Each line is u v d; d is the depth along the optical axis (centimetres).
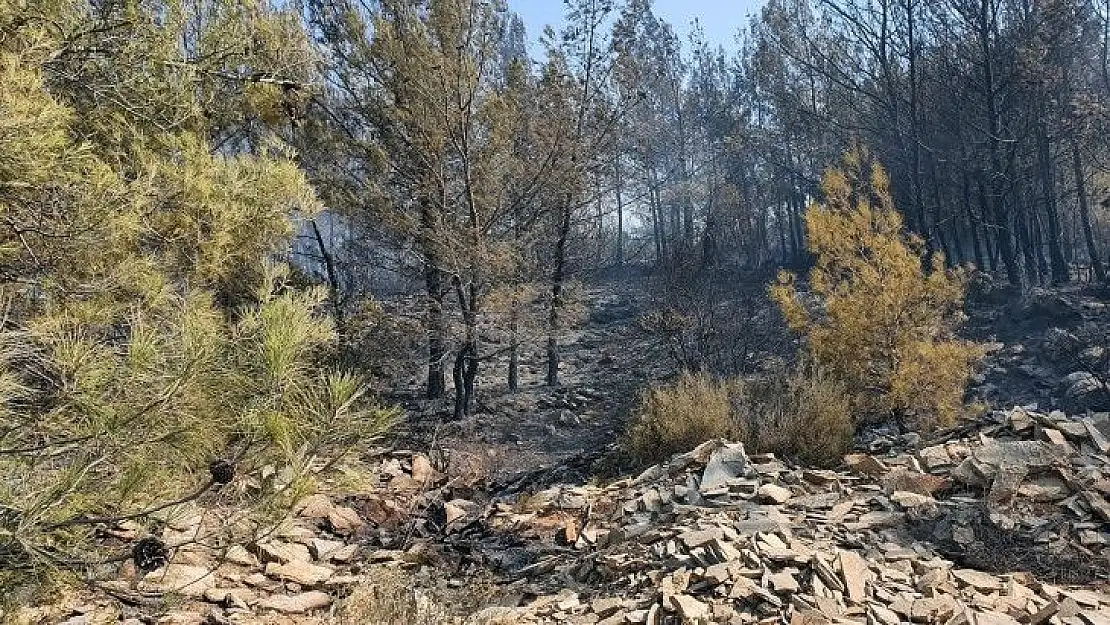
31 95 385
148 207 470
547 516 837
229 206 498
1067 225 3316
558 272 1791
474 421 1524
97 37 546
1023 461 704
